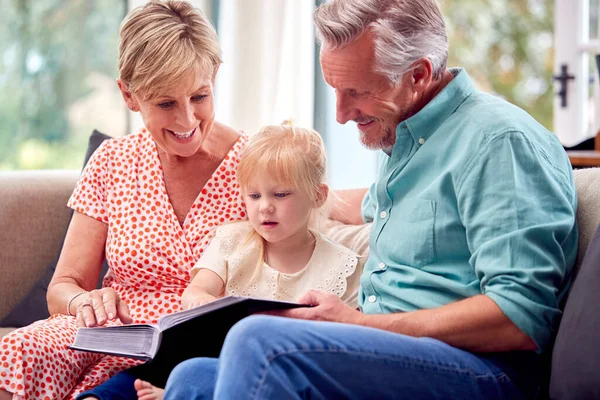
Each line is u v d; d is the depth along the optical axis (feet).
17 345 5.26
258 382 4.04
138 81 5.82
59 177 8.15
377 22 5.04
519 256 4.56
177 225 6.36
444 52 5.34
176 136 6.07
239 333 4.17
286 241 6.16
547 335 4.55
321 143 6.25
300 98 10.48
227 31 10.81
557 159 4.98
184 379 4.65
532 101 12.98
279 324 4.21
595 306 4.20
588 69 11.13
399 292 5.15
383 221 5.43
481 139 4.90
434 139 5.22
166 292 6.29
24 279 7.79
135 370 5.38
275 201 5.96
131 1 11.68
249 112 10.64
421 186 5.21
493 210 4.69
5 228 7.76
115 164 6.57
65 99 11.89
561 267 4.67
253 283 6.11
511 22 13.00
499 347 4.54
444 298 4.98
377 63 5.07
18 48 11.76
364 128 5.44
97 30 11.89
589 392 4.03
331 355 4.18
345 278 6.02
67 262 6.40
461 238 4.96
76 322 5.76
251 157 5.97
